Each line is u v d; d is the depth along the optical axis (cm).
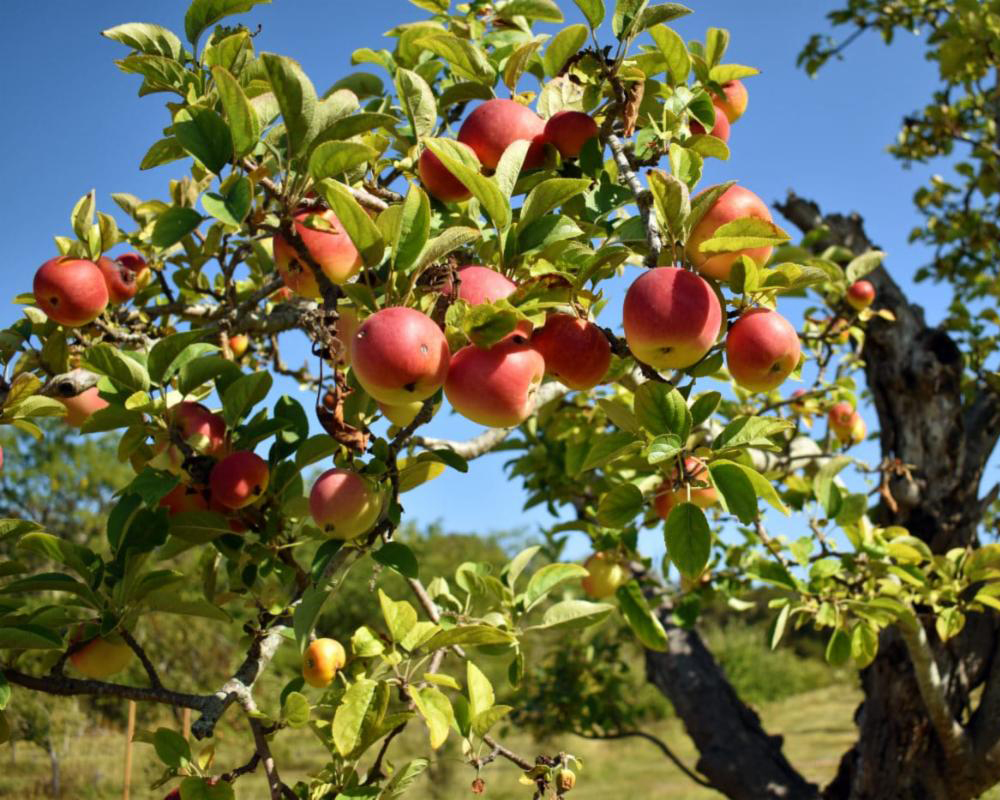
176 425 212
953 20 564
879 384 507
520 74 235
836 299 433
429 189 210
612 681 726
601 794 1235
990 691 417
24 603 199
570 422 434
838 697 2134
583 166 212
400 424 197
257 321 280
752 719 530
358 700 189
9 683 185
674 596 398
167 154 220
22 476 1714
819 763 1195
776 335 163
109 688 190
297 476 217
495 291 164
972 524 471
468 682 209
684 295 154
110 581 203
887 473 460
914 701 430
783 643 2539
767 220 173
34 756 1038
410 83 204
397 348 148
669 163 188
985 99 617
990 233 635
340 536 181
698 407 176
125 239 303
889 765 433
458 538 2309
